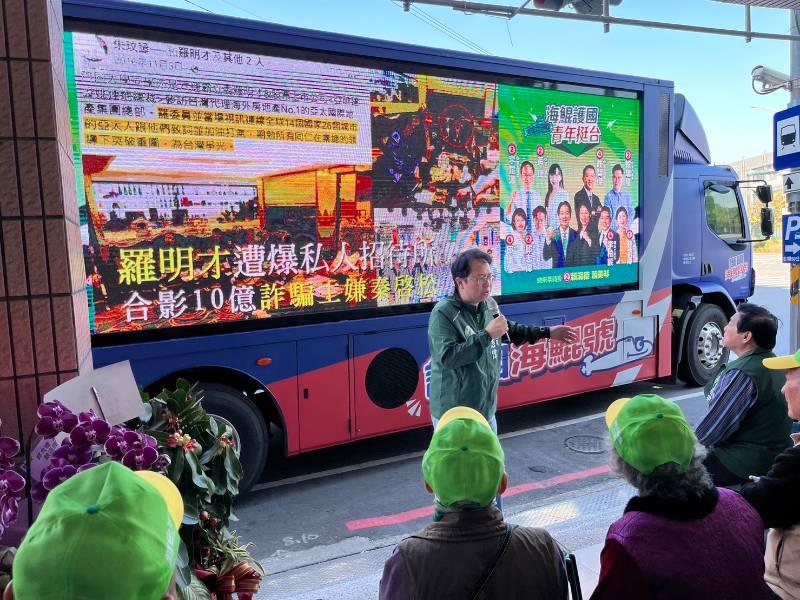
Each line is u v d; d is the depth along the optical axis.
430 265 5.09
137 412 1.95
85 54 3.71
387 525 4.20
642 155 6.38
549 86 5.67
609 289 6.27
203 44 4.07
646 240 6.47
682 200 7.25
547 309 5.81
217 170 4.16
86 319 2.38
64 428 1.60
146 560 0.97
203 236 4.14
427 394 5.13
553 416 6.54
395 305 4.95
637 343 6.53
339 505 4.53
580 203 5.98
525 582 1.50
